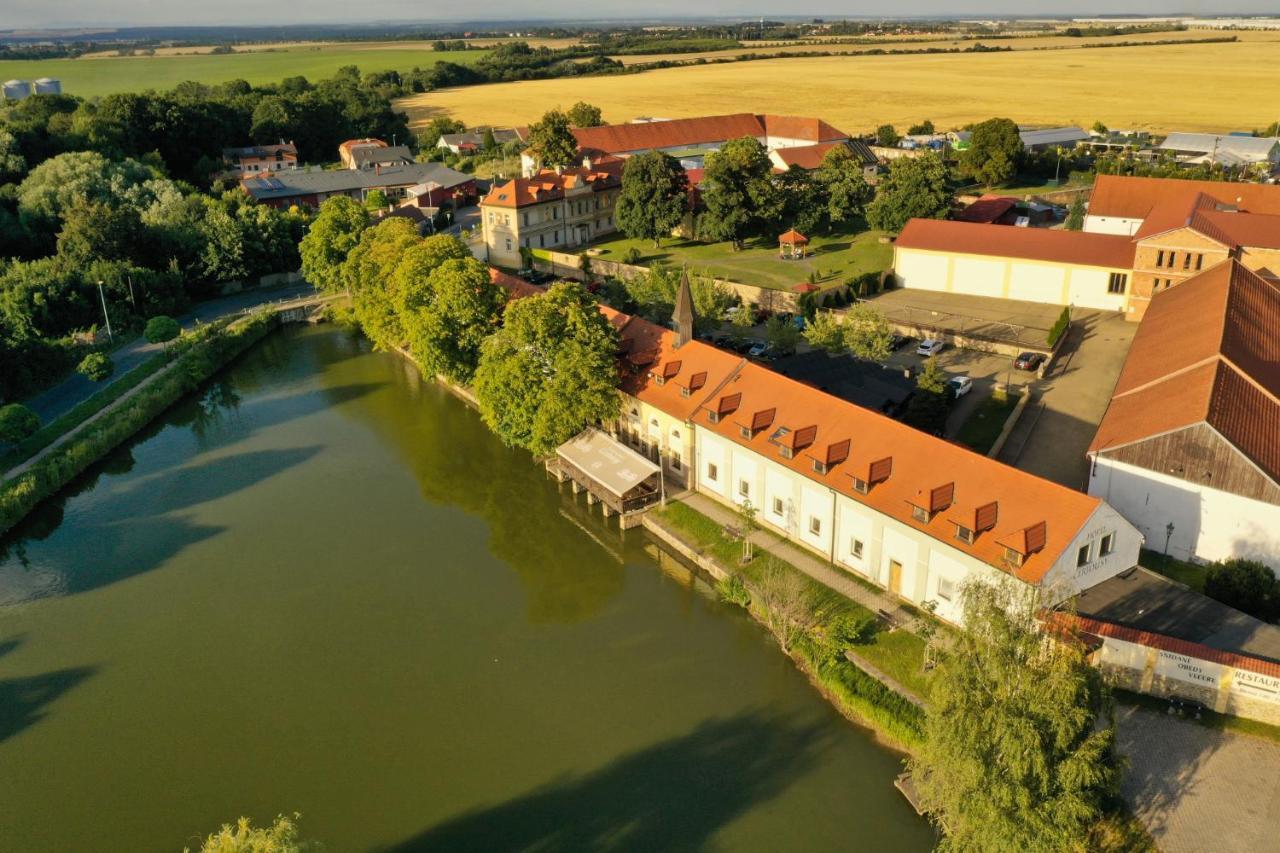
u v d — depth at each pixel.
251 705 54.97
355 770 49.66
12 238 143.12
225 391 107.69
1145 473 61.41
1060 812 37.12
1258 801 42.66
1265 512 57.00
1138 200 129.50
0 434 85.50
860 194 154.88
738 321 103.88
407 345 114.12
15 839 45.97
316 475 85.19
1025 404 85.25
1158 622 51.91
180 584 68.12
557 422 76.06
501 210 146.50
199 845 45.09
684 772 48.69
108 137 191.50
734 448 70.19
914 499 57.06
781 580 59.75
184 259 141.75
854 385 83.62
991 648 39.12
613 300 116.50
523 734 51.88
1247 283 82.69
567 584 67.25
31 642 61.66
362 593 66.44
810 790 47.16
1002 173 174.75
